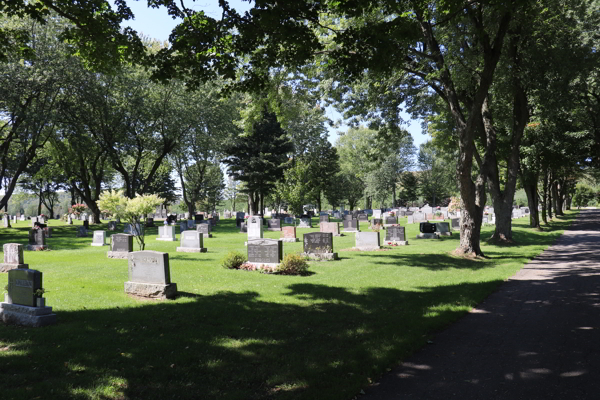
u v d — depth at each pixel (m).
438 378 5.84
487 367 6.22
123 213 17.91
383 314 9.20
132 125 42.41
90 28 10.90
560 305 10.06
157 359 6.29
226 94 12.49
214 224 45.22
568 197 101.75
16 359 6.09
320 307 9.82
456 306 9.99
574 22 20.69
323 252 18.14
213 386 5.41
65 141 41.25
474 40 18.84
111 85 38.44
